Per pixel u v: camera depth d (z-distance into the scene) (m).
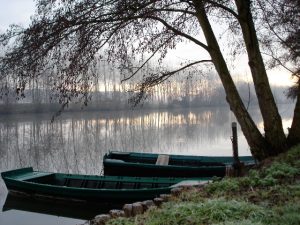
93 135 39.62
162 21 10.10
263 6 11.41
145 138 37.00
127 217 6.59
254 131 10.85
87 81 8.09
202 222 5.37
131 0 8.23
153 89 11.38
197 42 10.81
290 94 22.56
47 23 7.77
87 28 8.05
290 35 12.73
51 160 24.66
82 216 13.23
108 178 14.30
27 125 52.03
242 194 6.87
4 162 24.36
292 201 5.85
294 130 11.16
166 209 6.20
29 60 7.70
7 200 15.00
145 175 16.41
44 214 13.67
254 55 10.70
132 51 9.20
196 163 17.77
